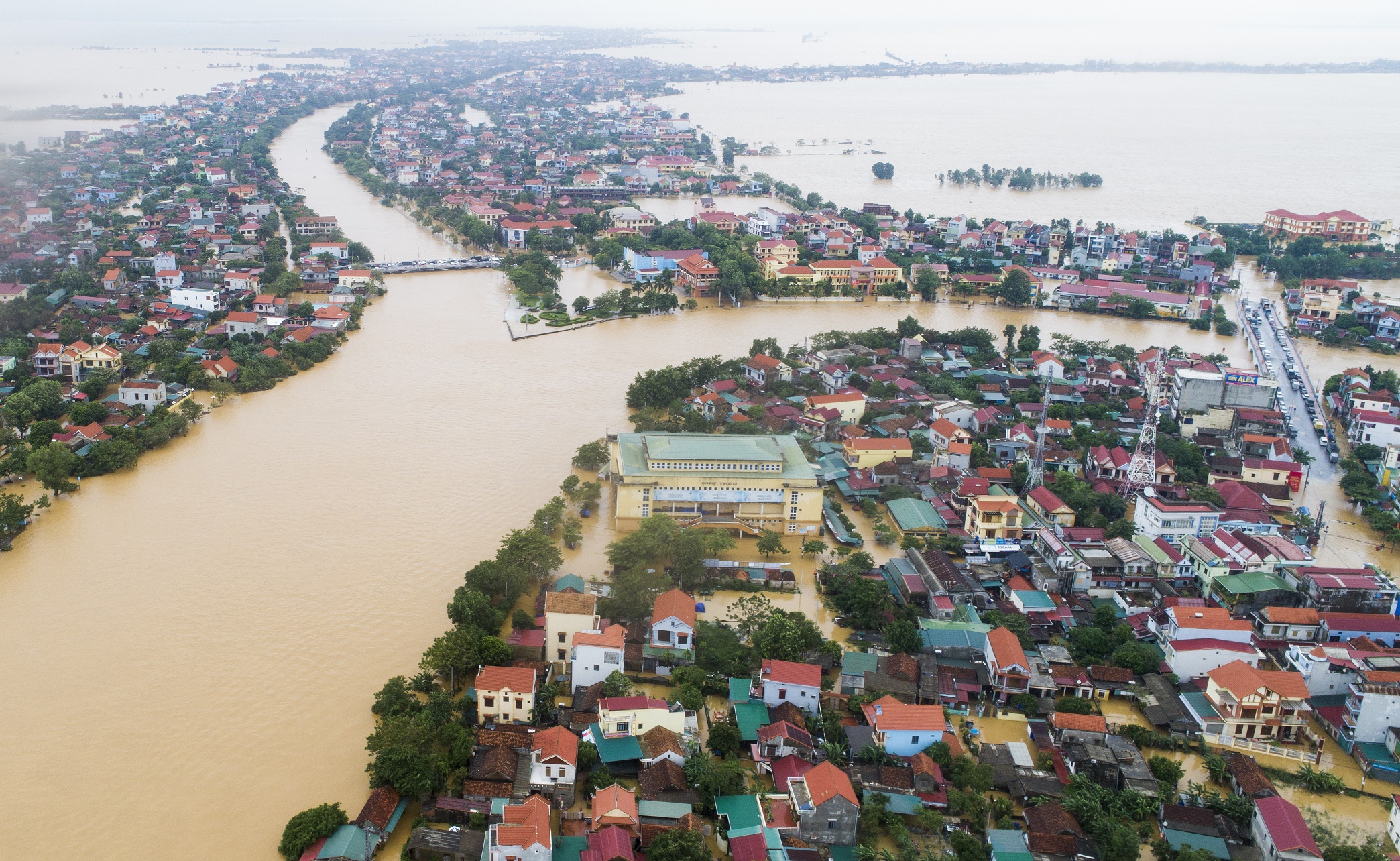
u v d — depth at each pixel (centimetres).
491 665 13988
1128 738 13375
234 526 18550
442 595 16400
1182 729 13500
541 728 13038
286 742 12912
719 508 18962
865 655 14688
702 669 14362
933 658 14738
